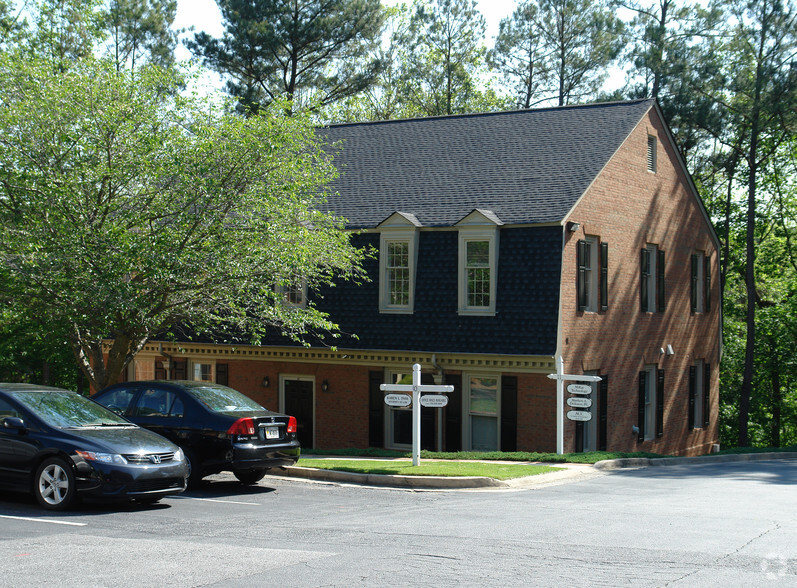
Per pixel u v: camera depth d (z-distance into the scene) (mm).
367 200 25203
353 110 46625
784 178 41094
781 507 12852
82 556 8812
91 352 20328
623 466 20031
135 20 42625
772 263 42062
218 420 14469
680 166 29453
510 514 11898
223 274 17906
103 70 18766
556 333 20938
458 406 22531
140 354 26891
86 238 17203
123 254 17000
